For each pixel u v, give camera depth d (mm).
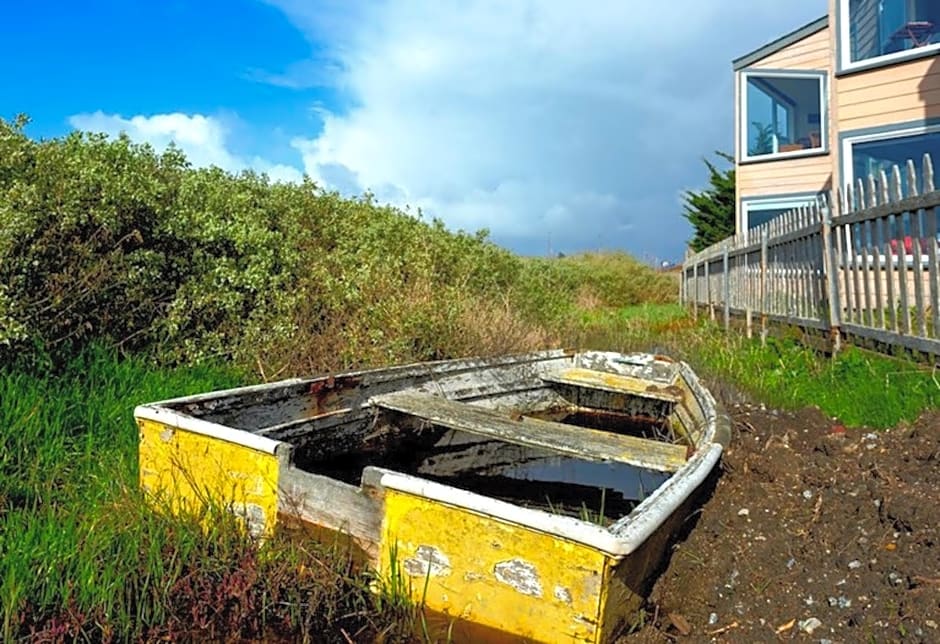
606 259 19688
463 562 2248
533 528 2098
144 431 3105
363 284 6242
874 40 9555
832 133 9719
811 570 2568
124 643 2281
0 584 2395
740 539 2842
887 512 2744
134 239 5012
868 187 5945
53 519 2750
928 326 5277
